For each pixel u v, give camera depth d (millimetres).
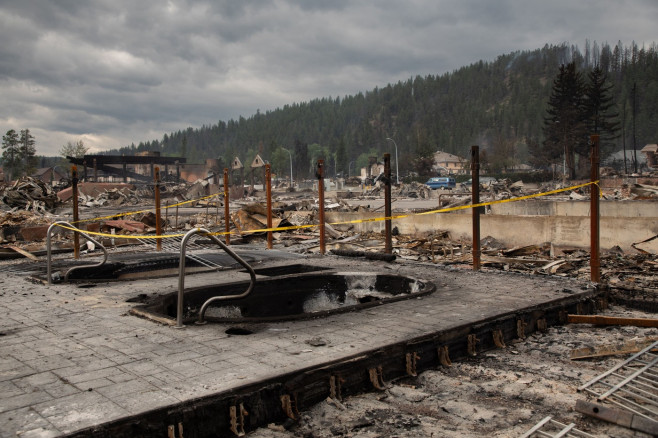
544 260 11664
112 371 4363
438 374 5281
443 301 7281
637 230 12742
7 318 6395
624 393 4562
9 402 3697
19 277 9695
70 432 3195
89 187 49906
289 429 4055
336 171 168000
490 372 5320
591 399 4555
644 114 147875
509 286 8508
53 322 6172
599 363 5562
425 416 4285
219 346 5102
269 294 9164
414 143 189625
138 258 11734
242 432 3891
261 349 4977
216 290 8594
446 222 16422
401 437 3898
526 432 3902
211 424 3793
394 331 5605
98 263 10445
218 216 27109
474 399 4633
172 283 8883
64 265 11008
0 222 20656
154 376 4227
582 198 32469
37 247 15062
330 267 10727
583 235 13461
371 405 4484
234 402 3895
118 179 91938
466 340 5926
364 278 9961
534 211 22062
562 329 7094
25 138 86312
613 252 12969
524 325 6723
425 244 15023
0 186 35125
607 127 70312
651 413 4137
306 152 151625
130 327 5918
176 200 51500
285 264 11219
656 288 8734
